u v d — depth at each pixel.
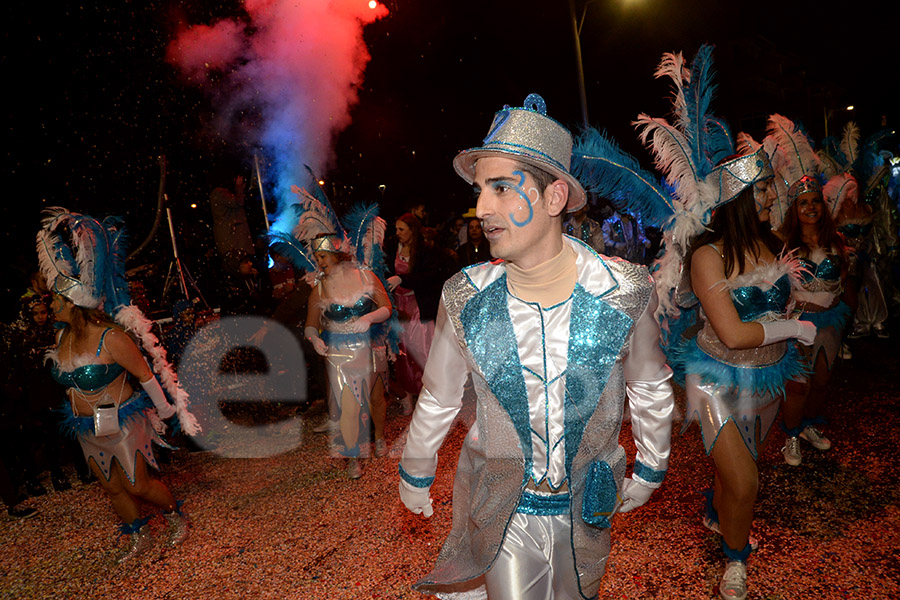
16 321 5.14
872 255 7.26
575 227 10.00
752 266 2.60
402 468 2.00
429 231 6.55
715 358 2.75
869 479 3.80
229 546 3.88
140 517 3.91
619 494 1.95
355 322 4.65
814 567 2.97
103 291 3.74
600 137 2.53
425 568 3.36
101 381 3.60
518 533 1.81
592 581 1.85
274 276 7.93
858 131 7.26
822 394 4.22
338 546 3.71
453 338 1.85
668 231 2.73
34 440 5.14
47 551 4.15
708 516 3.19
